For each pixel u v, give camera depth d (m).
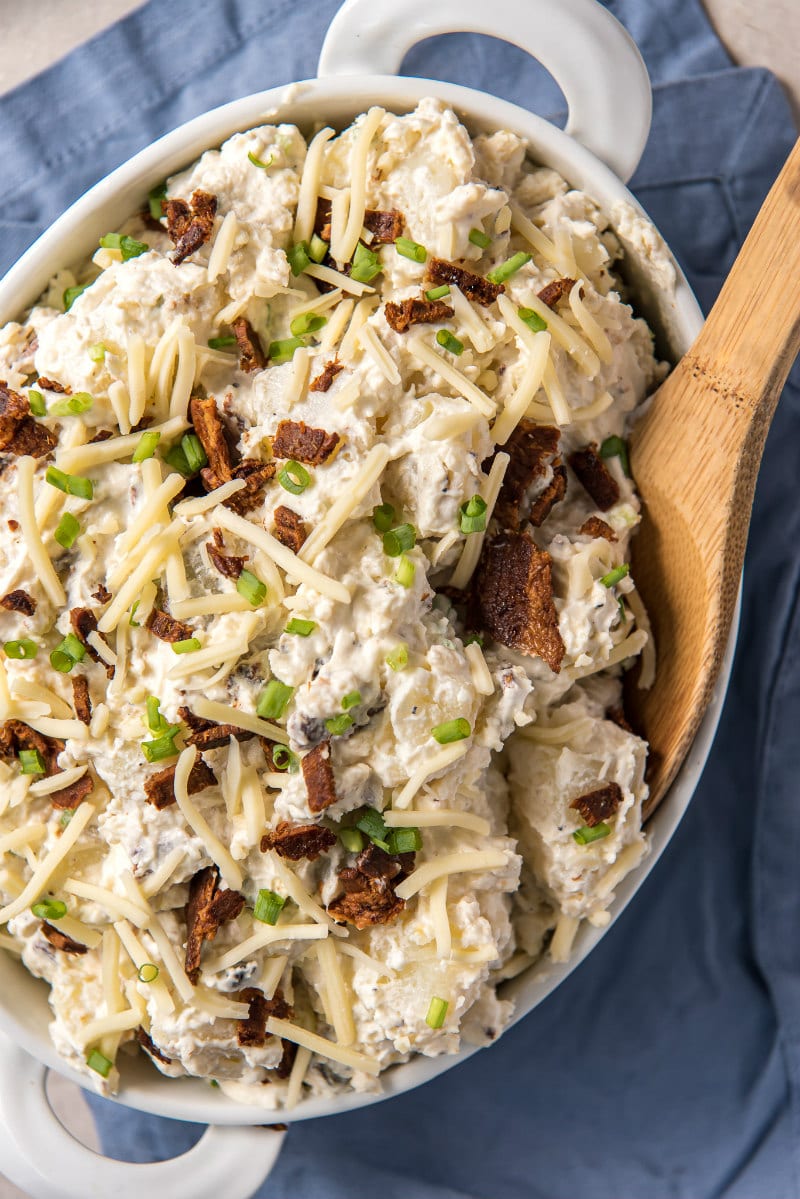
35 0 0.59
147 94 0.58
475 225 0.48
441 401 0.47
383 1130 0.60
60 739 0.48
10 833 0.48
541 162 0.49
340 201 0.48
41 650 0.48
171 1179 0.51
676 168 0.57
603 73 0.48
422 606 0.47
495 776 0.50
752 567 0.59
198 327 0.48
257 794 0.47
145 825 0.47
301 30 0.57
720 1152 0.59
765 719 0.59
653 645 0.51
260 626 0.46
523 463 0.48
